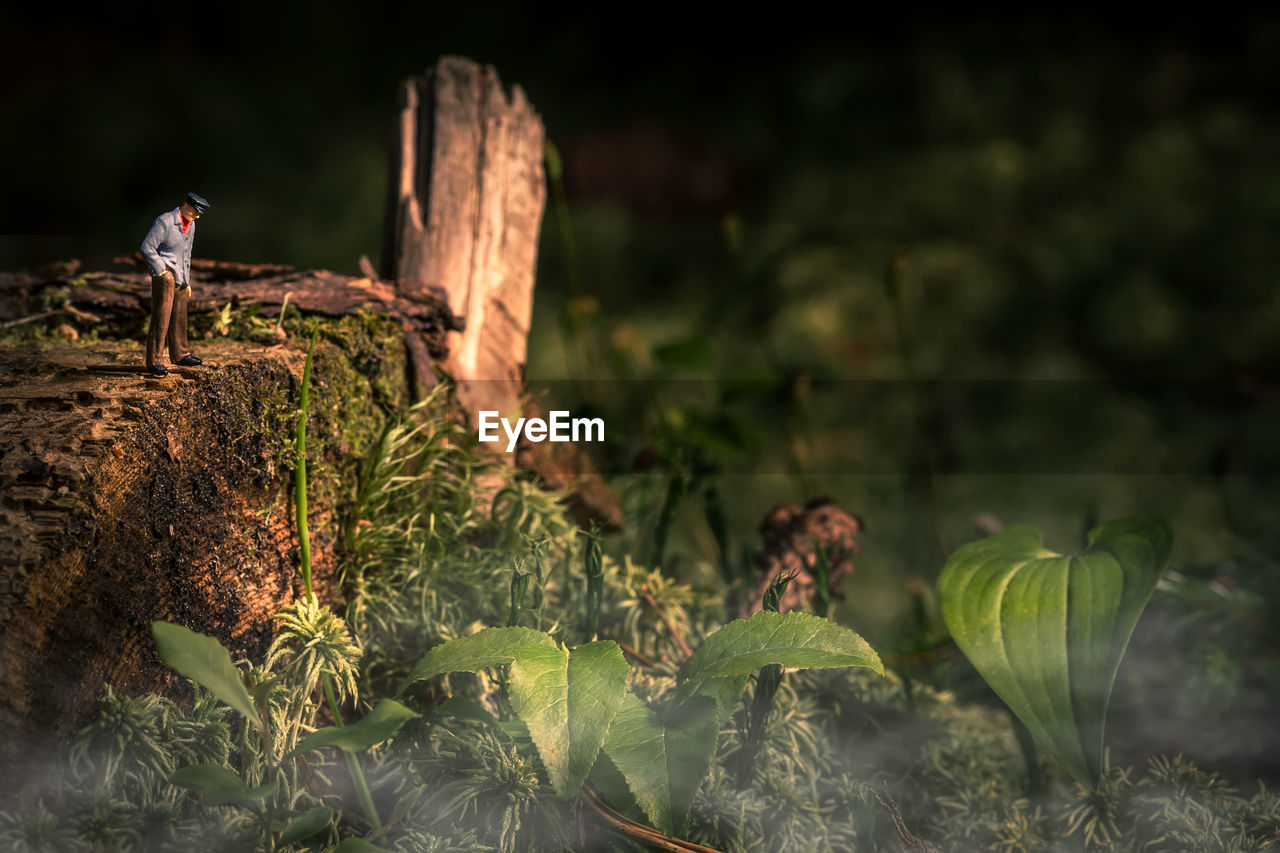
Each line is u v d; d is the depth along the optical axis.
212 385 0.23
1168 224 0.76
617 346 0.39
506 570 0.26
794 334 0.70
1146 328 0.71
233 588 0.23
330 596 0.25
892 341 0.72
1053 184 0.82
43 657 0.20
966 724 0.28
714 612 0.28
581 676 0.22
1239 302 0.72
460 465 0.27
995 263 0.77
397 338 0.26
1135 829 0.24
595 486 0.30
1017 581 0.24
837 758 0.26
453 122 0.31
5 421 0.22
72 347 0.24
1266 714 0.27
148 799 0.21
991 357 0.71
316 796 0.23
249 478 0.23
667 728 0.22
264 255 0.81
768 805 0.24
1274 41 0.89
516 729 0.22
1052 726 0.23
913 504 0.53
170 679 0.22
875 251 0.77
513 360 0.29
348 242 0.81
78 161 0.91
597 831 0.23
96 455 0.21
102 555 0.21
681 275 0.86
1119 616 0.23
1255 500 0.52
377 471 0.25
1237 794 0.25
